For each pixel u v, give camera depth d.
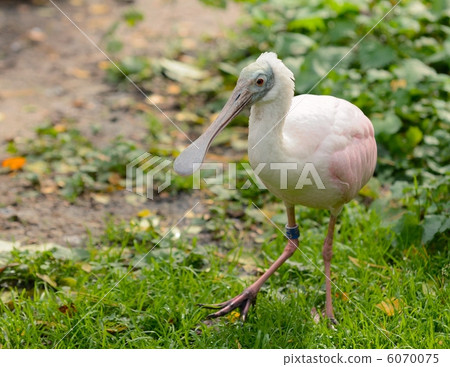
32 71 15.16
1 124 13.07
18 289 8.96
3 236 10.09
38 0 18.52
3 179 11.49
